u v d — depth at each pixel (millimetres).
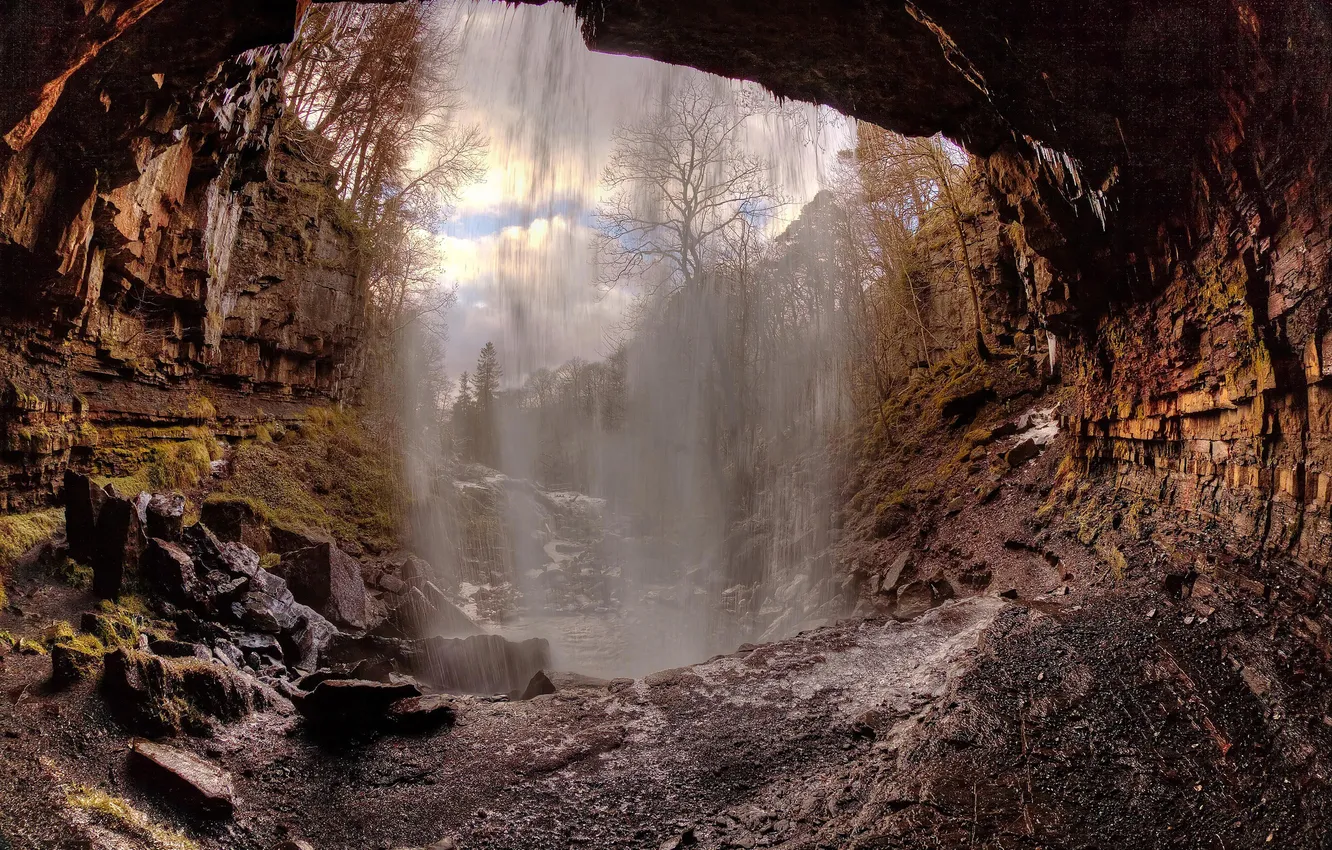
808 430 27953
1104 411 10781
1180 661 5801
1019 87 6645
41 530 8102
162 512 8906
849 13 6773
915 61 7359
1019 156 8344
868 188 23156
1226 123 5652
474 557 22969
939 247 22359
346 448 19500
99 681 5758
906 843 4504
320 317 18641
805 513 23531
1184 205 6801
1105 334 10312
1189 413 7750
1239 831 4000
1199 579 6898
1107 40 5617
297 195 17094
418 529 19547
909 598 14312
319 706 6527
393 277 27250
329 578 11859
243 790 5496
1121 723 5363
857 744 6348
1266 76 4906
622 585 25219
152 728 5668
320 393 20031
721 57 7555
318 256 18484
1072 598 8531
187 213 11227
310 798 5586
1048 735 5445
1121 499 10211
